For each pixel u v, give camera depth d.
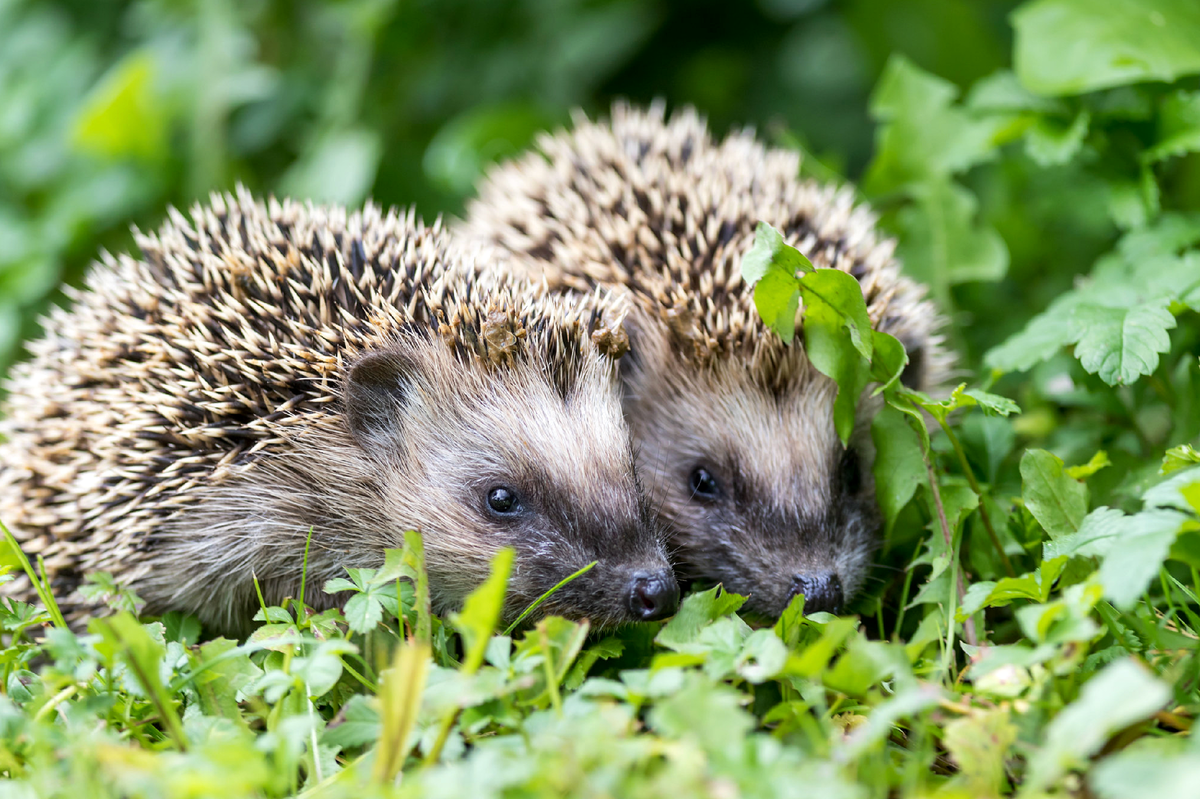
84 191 6.82
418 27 7.23
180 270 4.16
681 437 4.41
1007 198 6.12
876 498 3.90
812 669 2.62
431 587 3.95
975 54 6.91
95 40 7.82
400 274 3.99
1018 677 2.74
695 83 8.45
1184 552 2.79
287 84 7.33
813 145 7.94
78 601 4.01
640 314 4.46
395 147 7.46
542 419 3.84
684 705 2.38
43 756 2.58
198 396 3.87
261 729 3.13
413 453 3.92
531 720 2.55
